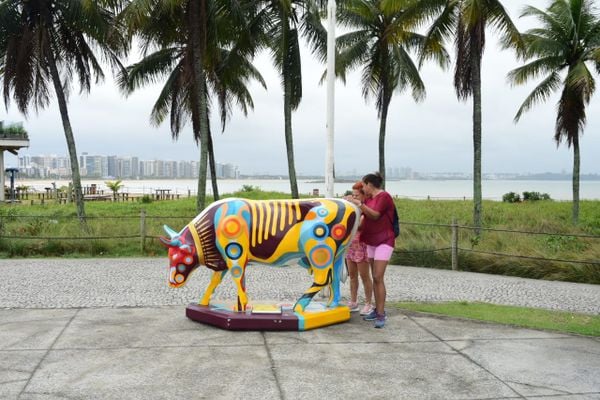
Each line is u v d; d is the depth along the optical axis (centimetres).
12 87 1535
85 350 507
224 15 1491
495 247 1155
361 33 2005
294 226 593
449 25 1529
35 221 1364
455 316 654
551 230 1462
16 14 1462
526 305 749
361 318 641
